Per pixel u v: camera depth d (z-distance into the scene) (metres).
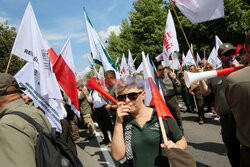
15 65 14.43
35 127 1.42
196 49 20.22
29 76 3.00
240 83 1.46
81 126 8.61
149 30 25.42
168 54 5.61
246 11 17.19
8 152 1.20
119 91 1.65
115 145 1.64
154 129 1.58
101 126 5.41
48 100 2.96
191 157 1.30
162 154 1.54
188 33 20.39
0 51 14.17
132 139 1.62
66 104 4.74
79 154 5.12
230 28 17.12
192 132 5.60
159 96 1.68
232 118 2.60
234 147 2.64
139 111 1.67
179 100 11.70
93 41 5.10
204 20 3.42
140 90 1.67
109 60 5.31
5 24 14.12
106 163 4.34
